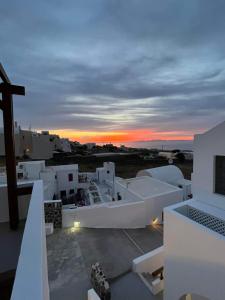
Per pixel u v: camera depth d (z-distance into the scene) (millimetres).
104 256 9625
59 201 12266
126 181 19031
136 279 8281
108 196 19266
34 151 43594
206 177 6539
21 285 1354
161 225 13711
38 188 3973
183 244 5727
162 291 7641
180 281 5883
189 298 6488
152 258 9000
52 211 12211
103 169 26969
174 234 6008
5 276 2730
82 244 10617
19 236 3697
